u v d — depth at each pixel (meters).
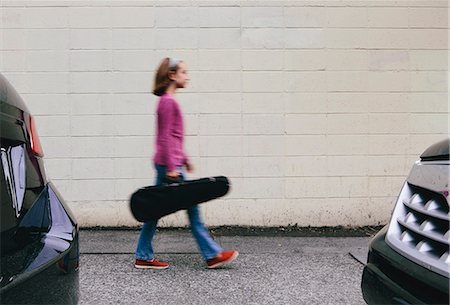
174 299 3.74
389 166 5.70
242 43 5.59
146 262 4.39
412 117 5.69
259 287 3.99
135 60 5.56
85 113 5.56
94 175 5.60
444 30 5.66
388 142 5.69
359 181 5.70
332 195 5.68
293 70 5.62
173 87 4.36
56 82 5.54
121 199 5.62
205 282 4.09
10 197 2.32
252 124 5.62
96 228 5.63
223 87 5.59
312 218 5.68
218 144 5.61
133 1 5.54
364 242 5.24
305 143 5.65
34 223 2.40
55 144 5.56
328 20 5.62
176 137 4.24
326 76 5.64
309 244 5.18
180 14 5.55
